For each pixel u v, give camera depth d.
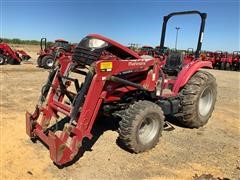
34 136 4.68
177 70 5.95
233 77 16.75
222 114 7.11
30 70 14.24
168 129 5.61
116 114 4.54
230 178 3.98
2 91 8.37
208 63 5.93
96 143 4.82
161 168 4.14
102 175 3.85
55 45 16.25
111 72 4.11
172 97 5.33
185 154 4.64
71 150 3.81
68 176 3.78
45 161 4.13
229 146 5.07
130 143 4.32
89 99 3.90
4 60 16.61
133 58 4.68
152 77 4.84
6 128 5.28
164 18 6.19
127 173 3.94
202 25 5.68
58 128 5.14
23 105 6.88
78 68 5.00
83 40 4.55
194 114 5.57
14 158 4.18
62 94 4.78
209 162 4.41
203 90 5.64
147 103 4.46
